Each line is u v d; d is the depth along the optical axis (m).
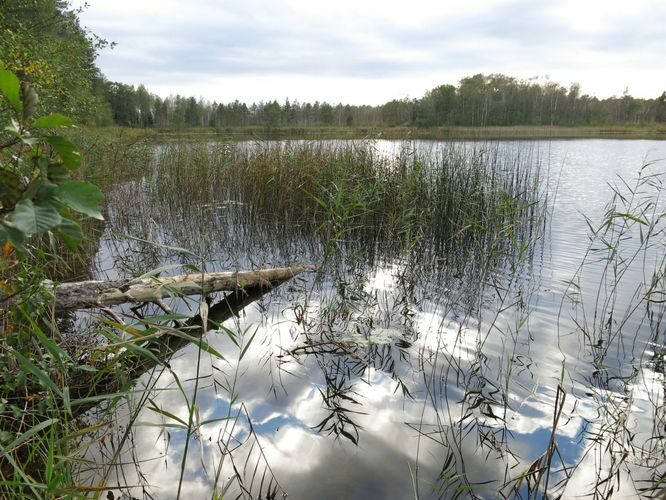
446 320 4.14
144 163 8.66
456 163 6.92
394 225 6.19
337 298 4.63
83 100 10.23
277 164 7.55
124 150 8.20
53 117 1.12
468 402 2.85
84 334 3.41
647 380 3.12
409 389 2.99
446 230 6.38
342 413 2.71
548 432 2.57
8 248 2.03
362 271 5.53
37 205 1.06
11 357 2.38
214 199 7.93
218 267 5.71
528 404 2.83
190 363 3.29
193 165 8.43
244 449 2.38
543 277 5.25
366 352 3.50
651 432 2.58
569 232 7.28
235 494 2.07
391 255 6.13
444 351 3.53
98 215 1.10
